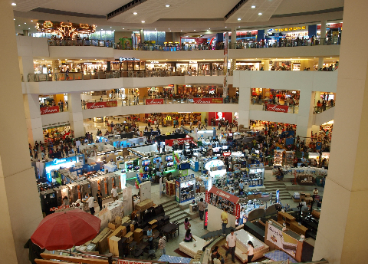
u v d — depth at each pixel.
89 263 5.63
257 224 12.84
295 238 9.86
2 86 5.43
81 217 5.96
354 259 5.38
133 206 17.30
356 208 5.16
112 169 22.14
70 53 30.62
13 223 5.73
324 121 28.67
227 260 10.60
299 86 29.45
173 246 15.16
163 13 24.19
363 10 4.64
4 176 5.52
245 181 21.66
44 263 5.65
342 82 5.21
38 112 29.02
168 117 39.81
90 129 37.41
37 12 27.33
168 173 22.22
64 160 22.62
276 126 35.19
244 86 33.50
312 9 29.61
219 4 26.16
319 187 21.84
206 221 16.75
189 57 37.75
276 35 42.53
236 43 36.00
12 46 5.64
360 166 5.00
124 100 36.47
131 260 5.67
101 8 26.39
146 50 37.31
